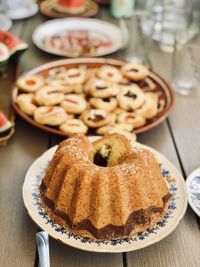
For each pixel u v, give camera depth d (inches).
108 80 27.2
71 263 17.8
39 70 28.8
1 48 29.3
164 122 26.0
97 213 17.5
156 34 35.7
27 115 25.2
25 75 28.2
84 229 17.9
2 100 27.0
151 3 38.5
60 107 25.2
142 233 18.1
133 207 18.0
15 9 39.1
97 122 24.1
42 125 24.2
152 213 18.4
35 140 24.3
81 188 17.7
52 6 39.9
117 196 17.5
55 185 18.7
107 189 17.5
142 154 18.9
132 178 17.9
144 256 18.1
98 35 35.6
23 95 26.1
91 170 17.9
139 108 25.5
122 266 17.7
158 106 26.5
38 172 20.8
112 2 38.7
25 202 19.1
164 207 18.9
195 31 34.8
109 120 24.4
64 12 38.9
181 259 18.1
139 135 24.9
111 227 17.8
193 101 28.1
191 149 24.1
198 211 19.2
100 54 32.4
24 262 17.8
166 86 27.5
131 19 38.9
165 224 18.5
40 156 22.2
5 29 35.9
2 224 19.3
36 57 32.6
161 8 37.8
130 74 28.0
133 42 34.8
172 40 34.5
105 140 19.5
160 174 19.2
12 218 19.6
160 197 18.7
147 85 28.0
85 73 28.4
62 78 27.6
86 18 38.7
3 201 20.4
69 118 24.8
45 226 18.2
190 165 23.0
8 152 23.4
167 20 35.7
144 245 17.5
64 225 18.2
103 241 17.7
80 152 18.8
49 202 18.8
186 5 36.7
